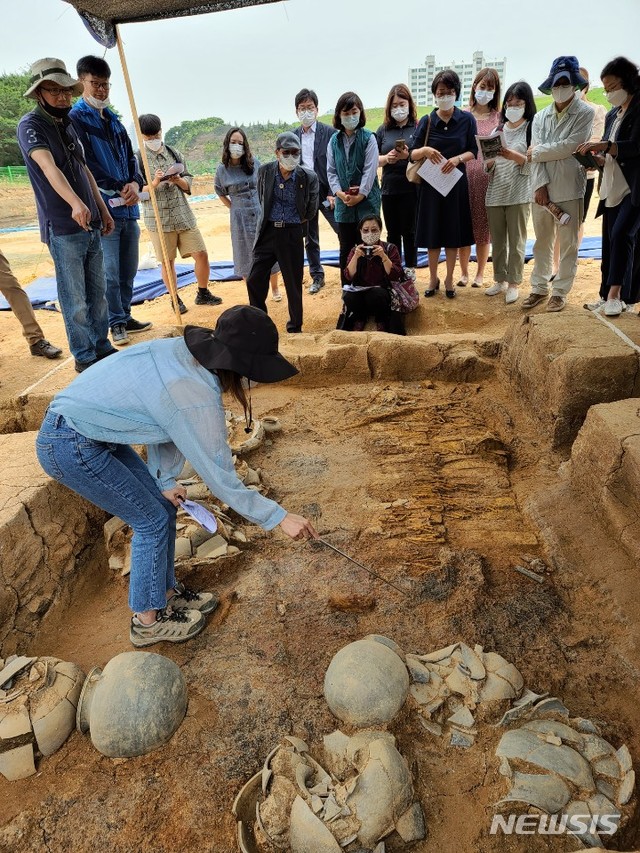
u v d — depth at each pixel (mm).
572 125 5176
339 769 2178
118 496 2385
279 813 2020
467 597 2992
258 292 6438
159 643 2854
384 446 4484
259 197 6004
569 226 5512
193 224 7129
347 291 6324
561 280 5758
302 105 7367
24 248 15125
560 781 2074
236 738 2387
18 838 2100
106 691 2318
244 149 6621
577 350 4074
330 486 4039
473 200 6891
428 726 2332
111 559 3346
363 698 2271
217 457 2123
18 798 2230
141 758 2320
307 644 2814
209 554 3311
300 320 6504
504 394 5156
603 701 2529
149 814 2146
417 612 2967
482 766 2221
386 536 3506
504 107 6113
